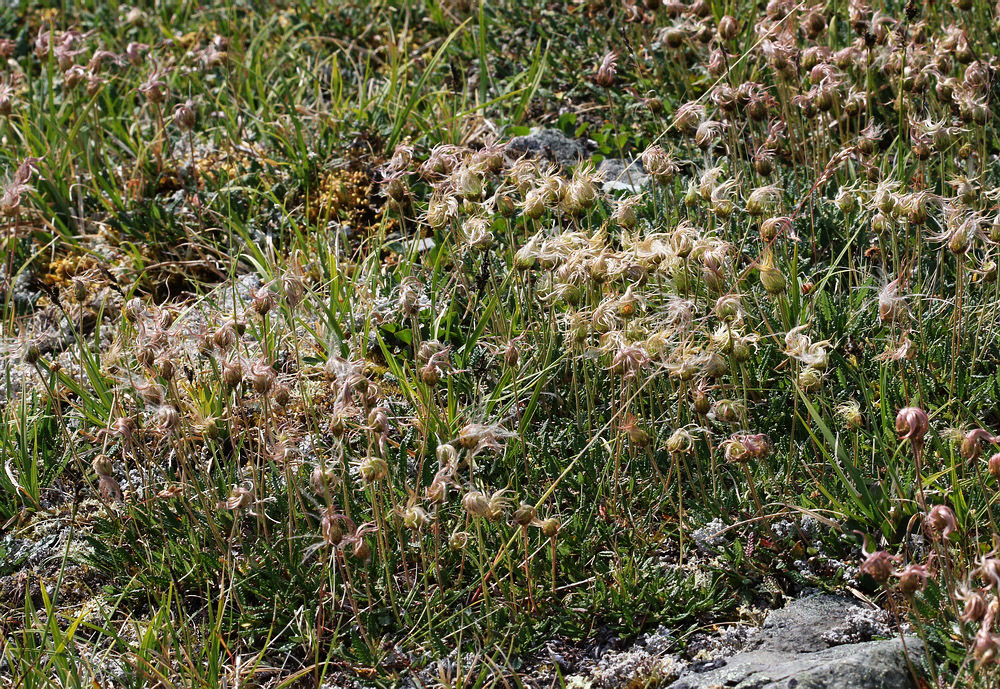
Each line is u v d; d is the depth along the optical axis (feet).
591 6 20.21
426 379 11.61
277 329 14.92
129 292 16.15
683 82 19.52
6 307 16.10
